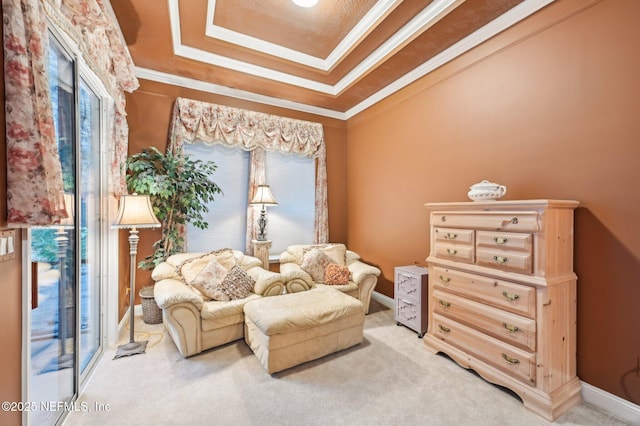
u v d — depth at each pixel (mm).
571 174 2016
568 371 1876
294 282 3160
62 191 1288
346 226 4812
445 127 3010
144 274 3430
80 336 1996
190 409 1782
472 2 2219
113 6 2268
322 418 1718
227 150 3924
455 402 1870
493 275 2039
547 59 2148
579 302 1959
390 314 3498
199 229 3744
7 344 1129
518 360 1878
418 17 2518
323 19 2695
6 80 1071
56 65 1684
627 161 1757
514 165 2373
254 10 2578
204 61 3178
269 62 3312
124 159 2736
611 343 1812
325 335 2422
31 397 1401
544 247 1769
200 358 2395
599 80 1875
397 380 2104
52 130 1237
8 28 1065
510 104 2402
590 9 1915
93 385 2010
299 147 4266
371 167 4188
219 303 2654
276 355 2168
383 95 3828
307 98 4102
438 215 2518
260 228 3873
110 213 2566
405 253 3562
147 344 2621
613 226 1814
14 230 1178
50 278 1650
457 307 2311
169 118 3508
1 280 1089
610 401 1790
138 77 3328
